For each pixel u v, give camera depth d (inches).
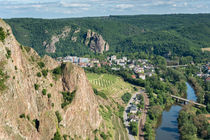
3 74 4958.2
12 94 4953.3
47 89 6176.2
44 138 5275.6
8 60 5236.2
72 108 6761.8
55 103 6235.2
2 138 4303.6
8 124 4579.2
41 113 5674.2
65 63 7564.0
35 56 6948.8
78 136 6673.2
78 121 6879.9
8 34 5659.5
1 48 5162.4
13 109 4864.7
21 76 5561.0
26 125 5000.0
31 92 5698.8
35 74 6122.1
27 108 5383.9
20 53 5905.5
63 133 5964.6
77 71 7509.8
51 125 5482.3
